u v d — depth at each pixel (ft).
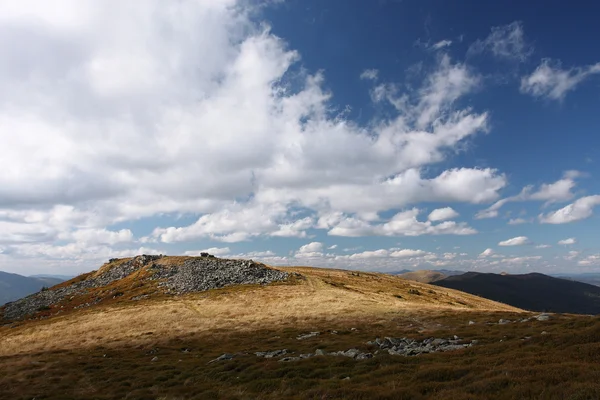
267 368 98.63
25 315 328.29
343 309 215.92
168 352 149.48
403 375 74.02
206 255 456.45
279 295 268.62
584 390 46.39
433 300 327.06
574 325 118.73
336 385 73.00
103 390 100.99
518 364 70.44
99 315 241.14
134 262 458.91
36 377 121.90
